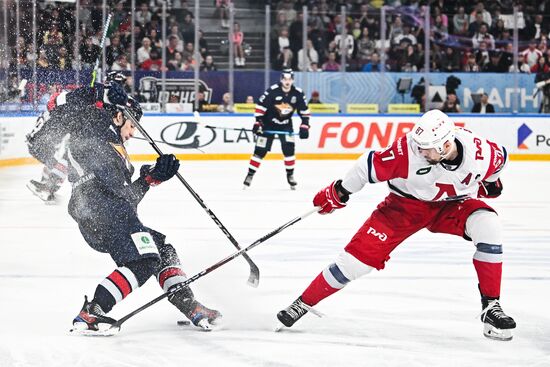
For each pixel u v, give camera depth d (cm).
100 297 598
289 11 2320
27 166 2020
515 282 834
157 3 2420
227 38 2308
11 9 2027
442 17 2392
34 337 604
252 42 2333
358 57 2361
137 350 574
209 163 2175
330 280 623
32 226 1188
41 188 1416
